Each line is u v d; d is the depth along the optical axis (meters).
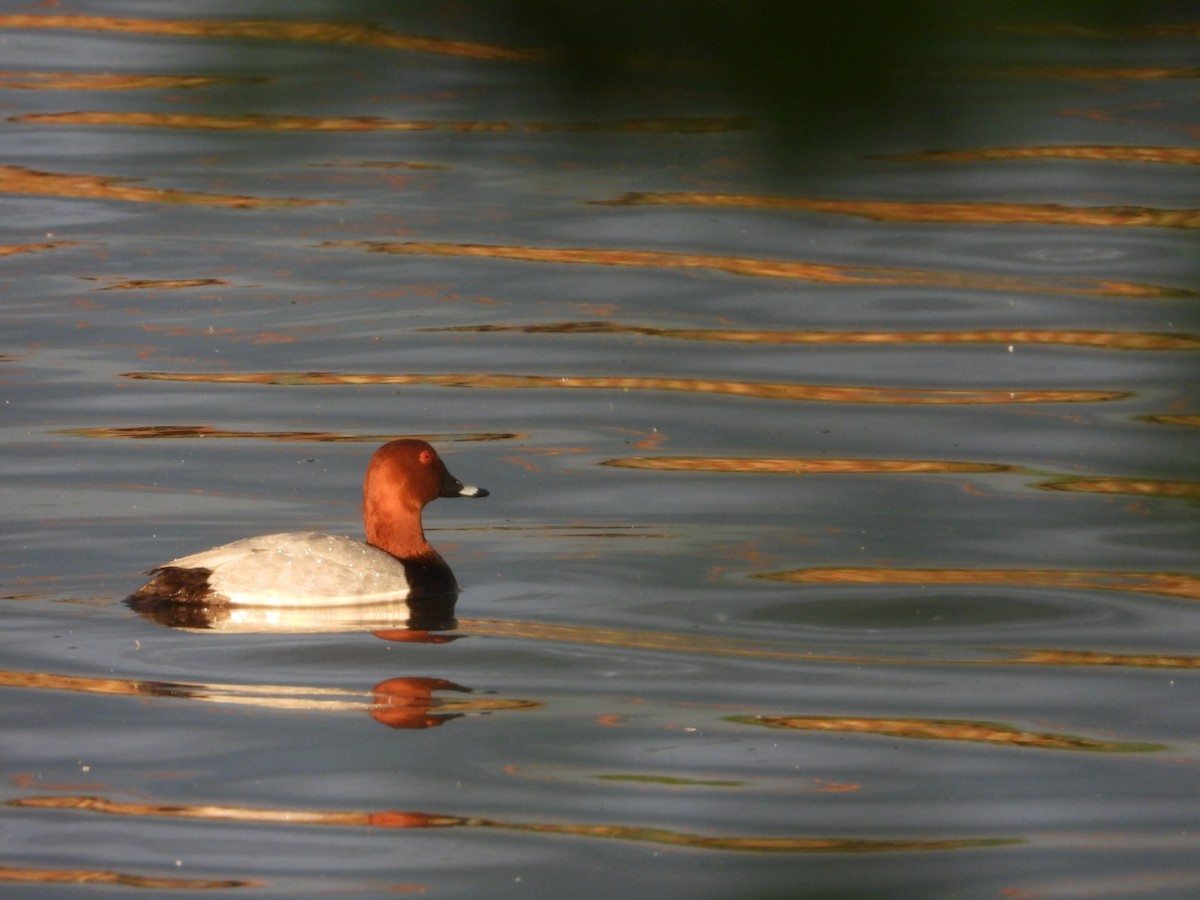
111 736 11.15
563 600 14.18
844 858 3.13
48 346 20.58
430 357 20.52
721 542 15.72
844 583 14.71
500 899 8.95
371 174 27.48
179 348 20.61
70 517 15.73
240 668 12.41
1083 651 13.27
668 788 10.54
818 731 11.60
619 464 17.72
